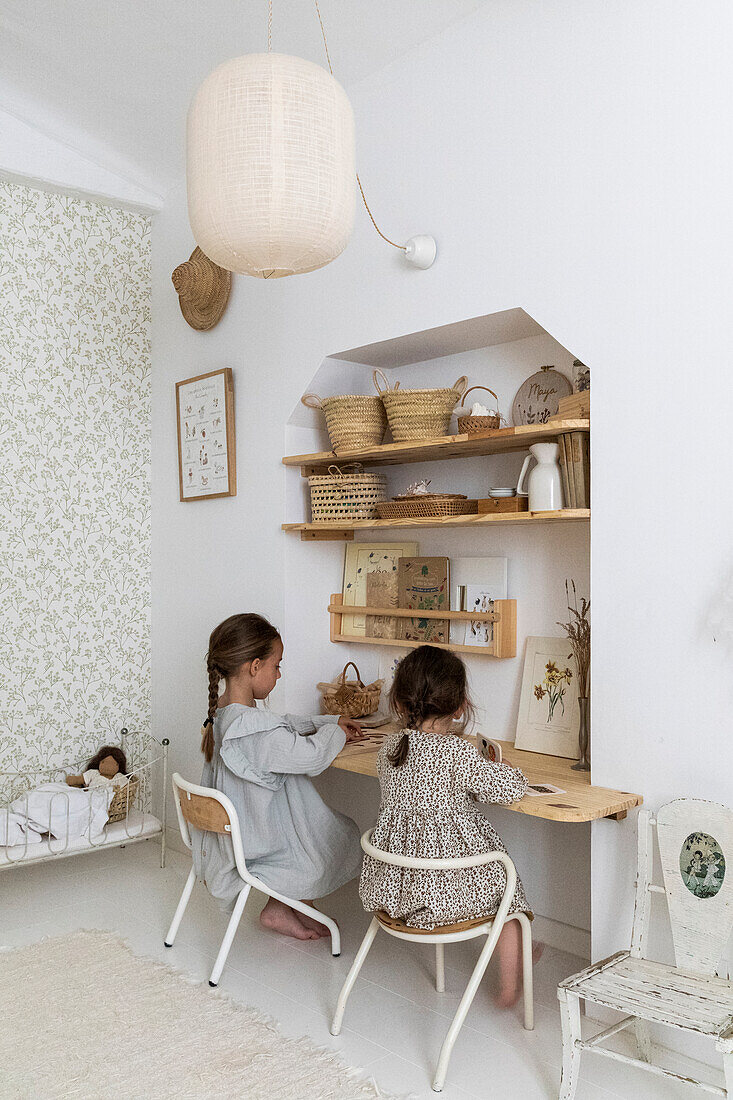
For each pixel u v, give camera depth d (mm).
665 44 2191
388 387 3348
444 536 3203
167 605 4078
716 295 2092
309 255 1920
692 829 2027
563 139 2418
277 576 3406
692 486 2141
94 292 4027
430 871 2158
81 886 3475
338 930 2811
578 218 2381
